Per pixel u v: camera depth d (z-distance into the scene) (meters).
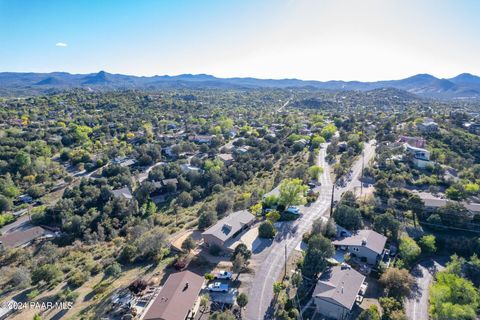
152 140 177.88
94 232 82.94
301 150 145.00
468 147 121.75
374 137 156.25
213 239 64.50
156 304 44.25
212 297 49.53
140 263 61.22
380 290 53.47
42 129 174.50
